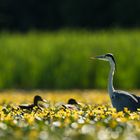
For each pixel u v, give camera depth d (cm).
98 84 4088
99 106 2072
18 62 4153
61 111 1842
